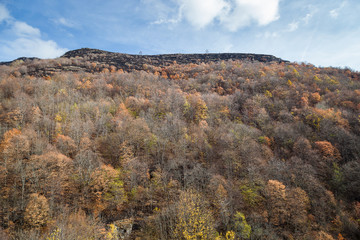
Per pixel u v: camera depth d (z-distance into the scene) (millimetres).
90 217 32438
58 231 26500
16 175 34688
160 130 57781
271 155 51000
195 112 72375
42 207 28766
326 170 45031
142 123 56438
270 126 63062
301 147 50812
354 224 33188
